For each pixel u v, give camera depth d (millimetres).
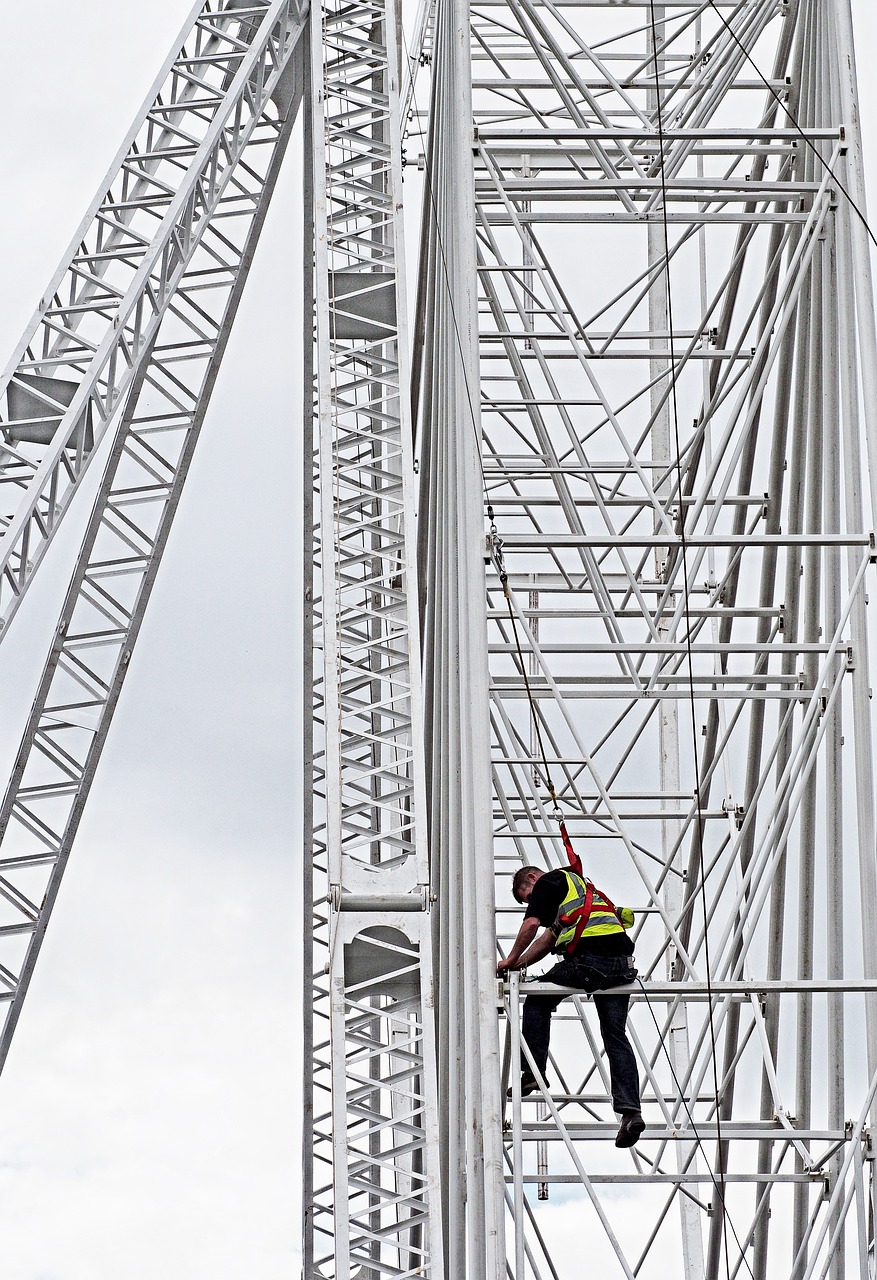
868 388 18672
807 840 22328
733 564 24422
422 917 19500
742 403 19750
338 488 22688
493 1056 16688
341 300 23844
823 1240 17500
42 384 26969
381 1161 18516
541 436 21453
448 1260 20891
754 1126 22422
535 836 18906
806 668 21859
